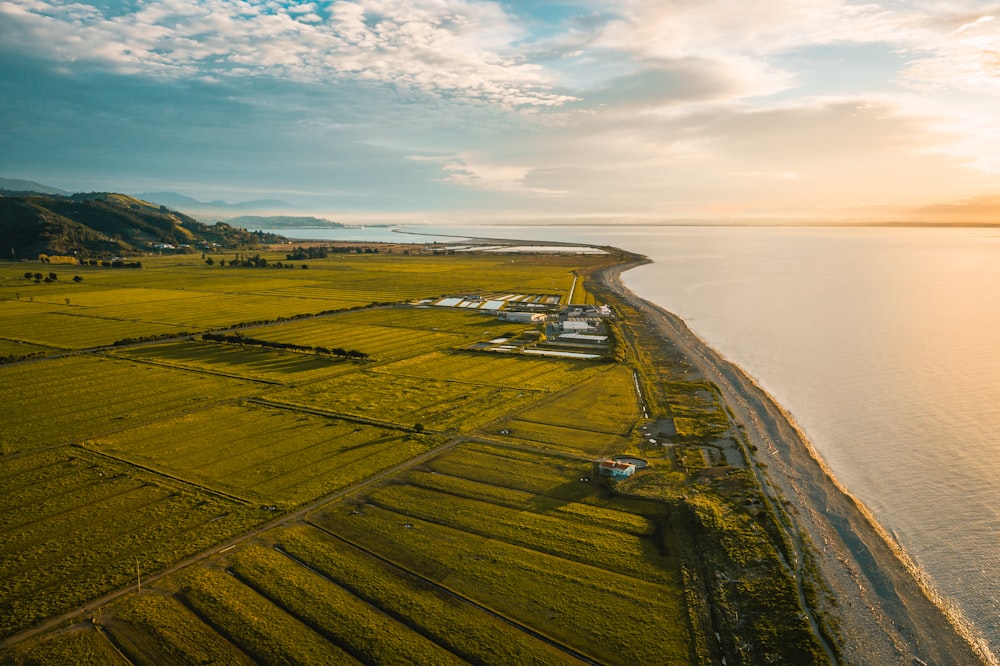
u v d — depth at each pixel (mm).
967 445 70188
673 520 52969
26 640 37719
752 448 70062
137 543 48594
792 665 36375
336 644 37656
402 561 46469
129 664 35906
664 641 38094
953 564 47844
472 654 36875
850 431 75688
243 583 43531
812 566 46875
